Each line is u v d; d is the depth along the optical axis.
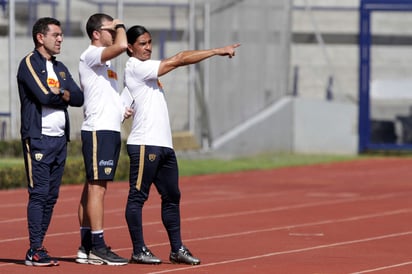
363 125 96.00
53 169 32.16
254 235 41.06
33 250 31.88
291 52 104.00
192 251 36.19
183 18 81.50
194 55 31.67
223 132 85.88
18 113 69.00
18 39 69.44
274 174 74.69
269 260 34.03
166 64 31.92
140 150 32.16
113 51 31.45
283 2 96.56
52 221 44.97
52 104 31.34
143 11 80.88
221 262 33.41
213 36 82.88
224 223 45.12
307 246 37.81
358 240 39.72
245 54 89.50
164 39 81.25
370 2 95.44
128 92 32.44
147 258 32.50
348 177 72.81
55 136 31.77
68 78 31.92
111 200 54.62
